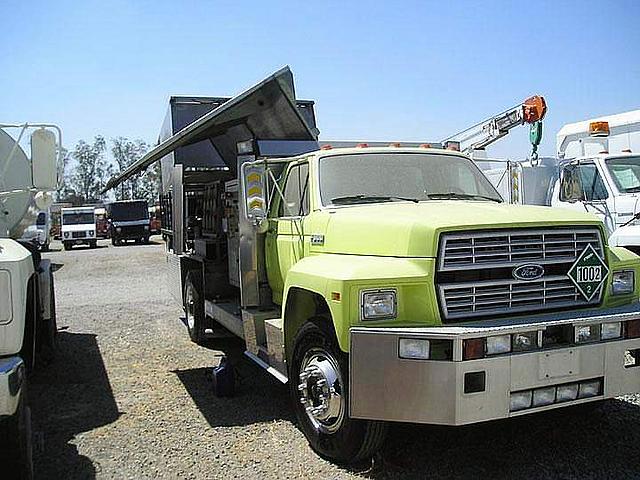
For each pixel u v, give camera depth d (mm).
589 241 4574
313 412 4715
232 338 8977
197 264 9070
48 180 4539
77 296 14227
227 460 4703
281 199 6059
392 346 3961
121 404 6113
